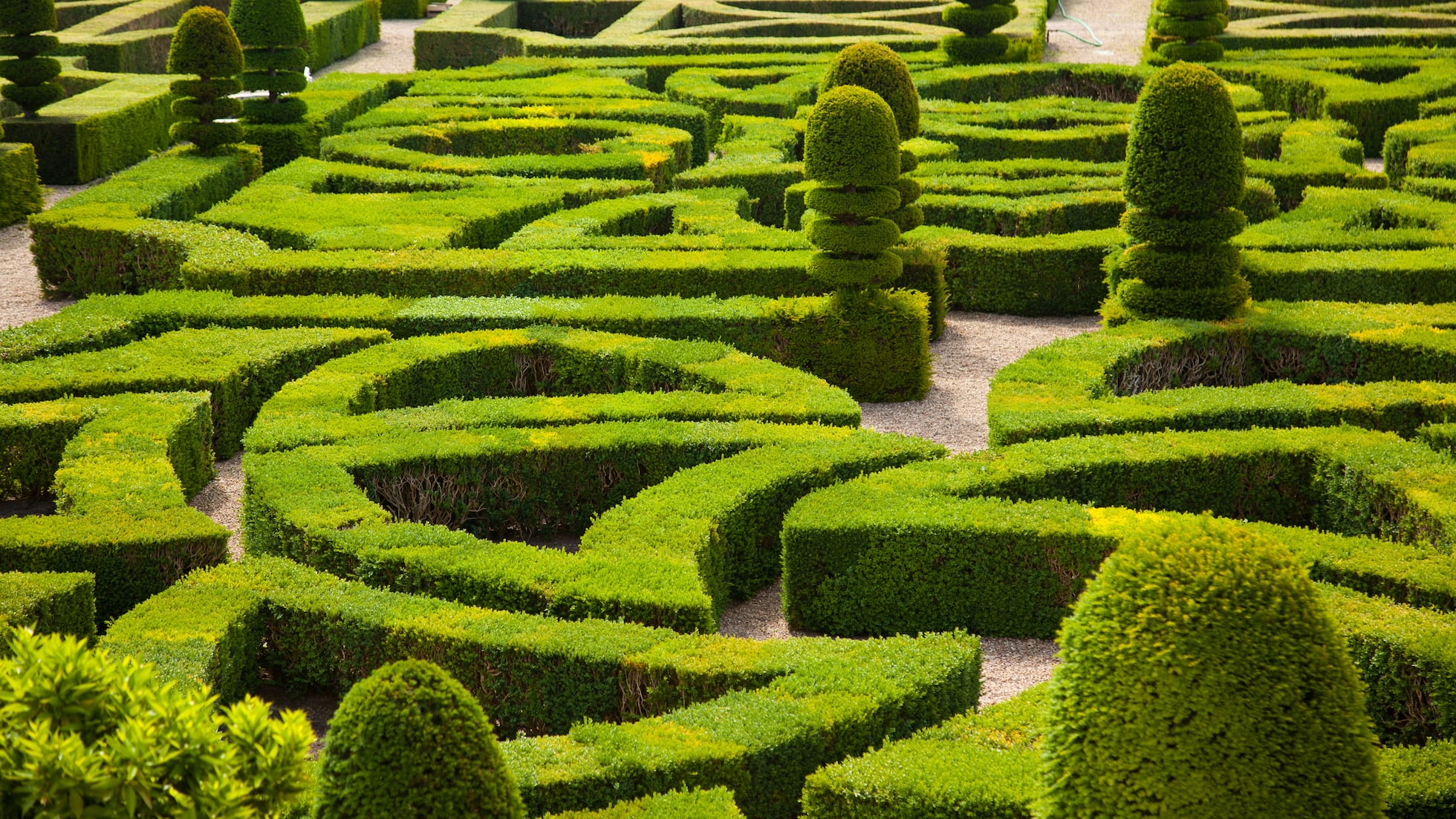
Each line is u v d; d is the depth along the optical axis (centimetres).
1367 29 3653
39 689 502
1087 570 1000
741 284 1673
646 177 2278
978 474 1112
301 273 1673
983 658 972
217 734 506
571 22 4428
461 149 2561
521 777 696
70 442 1192
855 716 765
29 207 2283
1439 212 1859
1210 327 1468
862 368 1516
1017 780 682
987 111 2739
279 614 923
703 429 1227
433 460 1166
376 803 523
